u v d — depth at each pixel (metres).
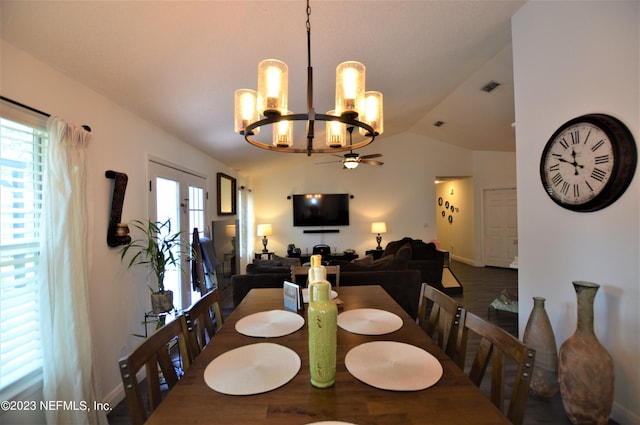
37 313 1.44
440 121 5.28
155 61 1.73
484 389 2.13
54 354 1.42
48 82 1.52
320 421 0.79
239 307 1.79
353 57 2.27
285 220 6.62
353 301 1.87
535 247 2.12
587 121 1.68
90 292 1.81
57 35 1.36
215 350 1.22
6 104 1.30
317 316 0.93
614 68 1.58
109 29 1.40
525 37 2.12
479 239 6.80
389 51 2.33
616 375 1.62
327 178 6.64
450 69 3.02
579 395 1.62
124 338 2.13
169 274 2.89
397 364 1.07
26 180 1.40
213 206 4.21
